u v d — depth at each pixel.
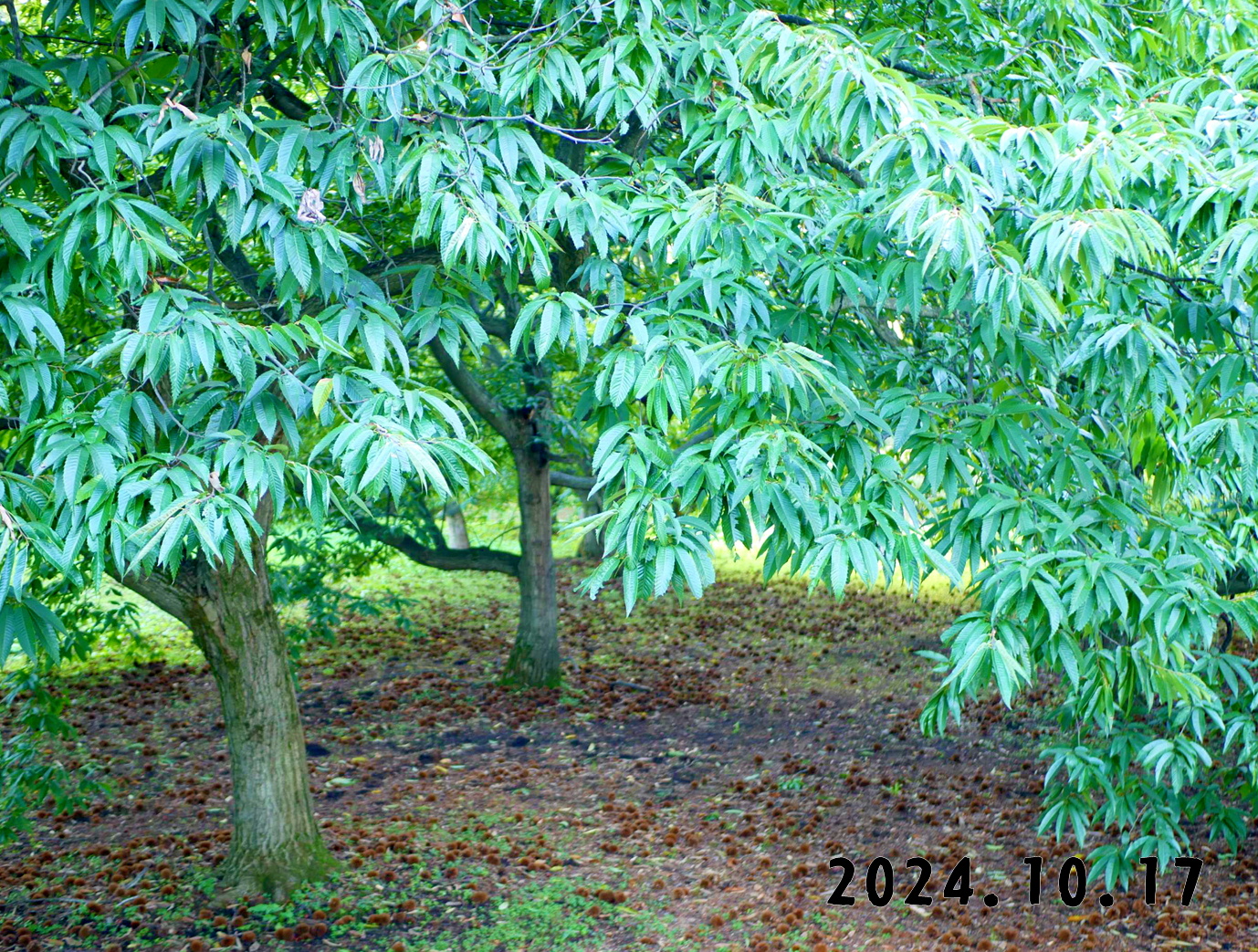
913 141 2.96
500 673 10.26
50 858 5.55
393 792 6.80
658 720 8.70
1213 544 3.66
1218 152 3.41
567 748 7.90
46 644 2.66
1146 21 5.50
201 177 3.02
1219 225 3.01
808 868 5.55
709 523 2.85
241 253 4.79
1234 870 5.48
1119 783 4.61
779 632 12.38
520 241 3.32
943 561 2.80
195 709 8.88
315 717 8.72
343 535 9.84
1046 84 4.32
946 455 3.13
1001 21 5.12
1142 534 3.53
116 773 7.19
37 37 4.22
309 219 3.01
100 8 3.91
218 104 3.62
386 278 3.90
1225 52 5.03
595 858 5.67
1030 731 8.12
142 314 2.70
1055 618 2.78
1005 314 3.26
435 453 2.83
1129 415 3.93
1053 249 2.80
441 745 7.97
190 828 6.09
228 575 4.83
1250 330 3.32
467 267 3.39
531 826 6.17
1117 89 4.40
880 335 4.18
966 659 2.88
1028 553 3.09
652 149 5.30
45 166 3.10
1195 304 3.40
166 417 3.07
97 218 2.76
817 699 9.34
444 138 3.45
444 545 9.97
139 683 9.70
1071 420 3.83
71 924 4.71
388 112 3.50
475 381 8.88
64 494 2.71
